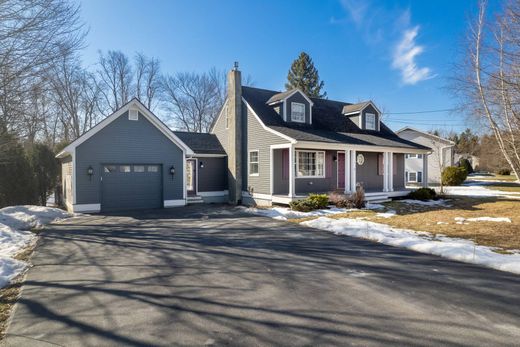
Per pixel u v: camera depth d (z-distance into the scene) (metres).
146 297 4.46
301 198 14.32
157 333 3.46
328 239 8.30
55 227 10.02
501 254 6.40
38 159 17.55
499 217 11.09
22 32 8.09
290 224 10.55
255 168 16.70
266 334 3.43
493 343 3.22
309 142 14.34
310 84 40.59
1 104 8.82
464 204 15.57
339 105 22.34
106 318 3.82
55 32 8.63
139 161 14.50
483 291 4.67
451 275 5.39
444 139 29.78
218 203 17.45
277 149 15.98
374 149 17.08
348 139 16.67
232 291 4.70
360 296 4.50
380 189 19.12
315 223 10.26
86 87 32.69
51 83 9.84
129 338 3.35
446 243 7.23
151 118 14.65
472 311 3.99
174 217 12.10
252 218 11.86
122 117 14.10
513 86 9.85
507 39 10.05
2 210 11.59
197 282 5.08
